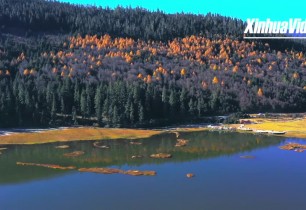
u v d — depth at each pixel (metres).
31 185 81.12
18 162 102.19
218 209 66.69
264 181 83.19
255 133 155.75
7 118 154.12
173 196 73.25
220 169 94.06
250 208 67.19
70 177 87.31
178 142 135.38
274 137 145.38
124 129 156.50
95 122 167.12
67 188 78.75
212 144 131.25
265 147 124.56
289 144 128.12
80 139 139.00
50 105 166.88
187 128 169.25
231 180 84.06
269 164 99.31
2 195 74.62
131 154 113.56
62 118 167.00
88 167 97.12
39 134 139.38
